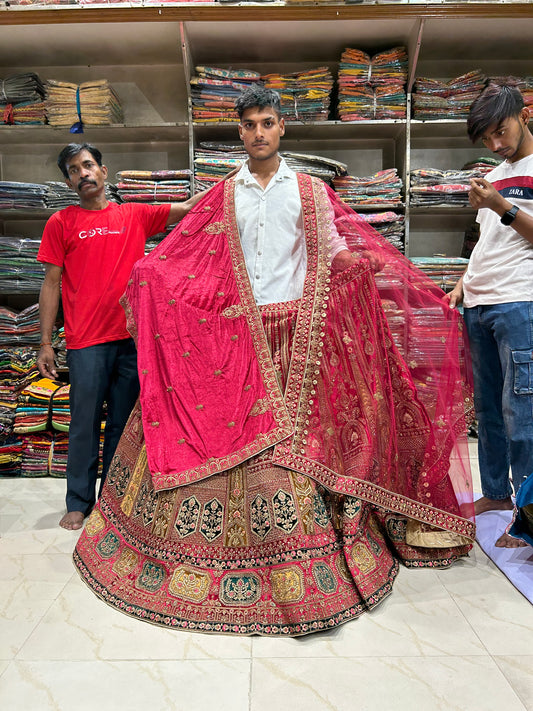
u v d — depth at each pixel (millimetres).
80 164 2555
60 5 3213
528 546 2223
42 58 3812
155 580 1894
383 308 2217
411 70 3535
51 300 2619
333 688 1460
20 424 3205
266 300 2080
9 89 3555
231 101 3555
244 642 1679
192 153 3586
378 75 3586
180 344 2084
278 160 2166
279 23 3375
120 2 3234
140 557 1969
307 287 2082
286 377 2025
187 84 3521
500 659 1572
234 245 2119
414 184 3648
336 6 3260
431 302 2193
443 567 2113
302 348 2035
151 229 2744
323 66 3844
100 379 2576
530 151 2240
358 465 2010
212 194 2186
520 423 2230
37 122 3598
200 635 1719
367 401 2066
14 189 3506
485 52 3859
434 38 3639
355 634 1698
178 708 1394
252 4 3234
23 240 3541
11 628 1739
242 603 1797
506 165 2311
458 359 2168
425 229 4141
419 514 2090
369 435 2043
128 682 1491
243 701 1416
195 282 2129
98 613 1833
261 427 1960
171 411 2066
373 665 1552
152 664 1568
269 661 1580
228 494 1938
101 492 2252
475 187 2074
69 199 3549
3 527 2525
